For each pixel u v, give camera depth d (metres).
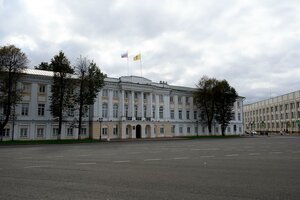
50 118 57.78
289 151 25.66
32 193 8.67
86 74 55.72
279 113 127.69
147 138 67.06
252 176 11.59
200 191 8.79
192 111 83.94
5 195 8.45
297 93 115.56
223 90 80.31
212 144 39.91
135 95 70.56
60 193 8.64
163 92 76.69
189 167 14.55
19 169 14.09
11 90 48.31
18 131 53.59
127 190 9.00
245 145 36.38
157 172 12.83
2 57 46.59
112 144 43.78
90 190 9.03
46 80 57.66
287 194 8.35
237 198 7.90
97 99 63.34
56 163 16.78
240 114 95.44
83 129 62.09
